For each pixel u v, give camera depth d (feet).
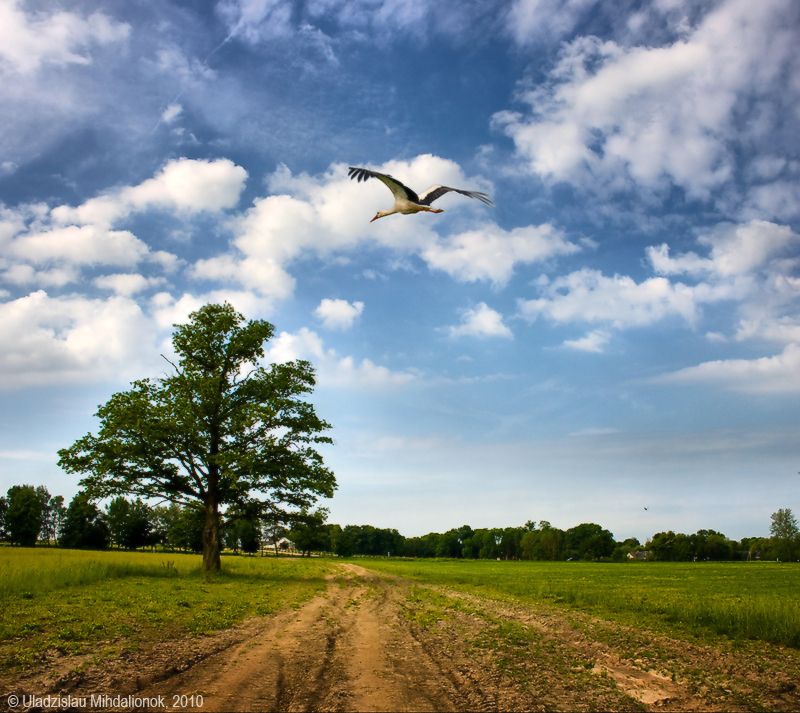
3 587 65.72
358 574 156.66
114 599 64.75
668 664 40.68
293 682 32.24
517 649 44.24
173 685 30.66
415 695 30.30
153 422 112.78
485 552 612.29
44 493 456.04
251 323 123.65
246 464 111.04
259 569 149.69
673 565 349.20
